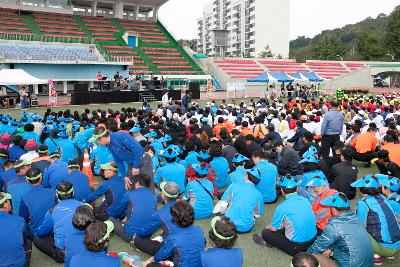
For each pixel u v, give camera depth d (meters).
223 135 11.21
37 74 36.66
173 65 50.84
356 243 4.19
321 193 6.14
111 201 6.43
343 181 7.81
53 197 5.89
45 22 49.12
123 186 6.49
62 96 37.44
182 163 8.84
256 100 37.16
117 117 15.14
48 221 5.49
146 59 49.78
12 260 4.70
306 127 13.04
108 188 6.45
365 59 88.19
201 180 7.18
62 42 41.09
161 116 15.95
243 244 6.25
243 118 14.63
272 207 7.97
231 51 133.12
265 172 7.89
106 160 9.64
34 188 5.84
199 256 4.38
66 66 38.50
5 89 32.03
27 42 39.00
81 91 30.39
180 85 45.47
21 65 35.56
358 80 58.00
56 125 12.15
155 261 4.75
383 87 61.28
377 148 11.22
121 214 6.51
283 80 34.81
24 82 23.09
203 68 52.88
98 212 6.52
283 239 5.78
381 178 5.87
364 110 18.02
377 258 5.51
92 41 42.94
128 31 54.28
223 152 9.87
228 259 3.80
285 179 5.80
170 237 4.52
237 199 6.54
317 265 3.21
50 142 10.09
